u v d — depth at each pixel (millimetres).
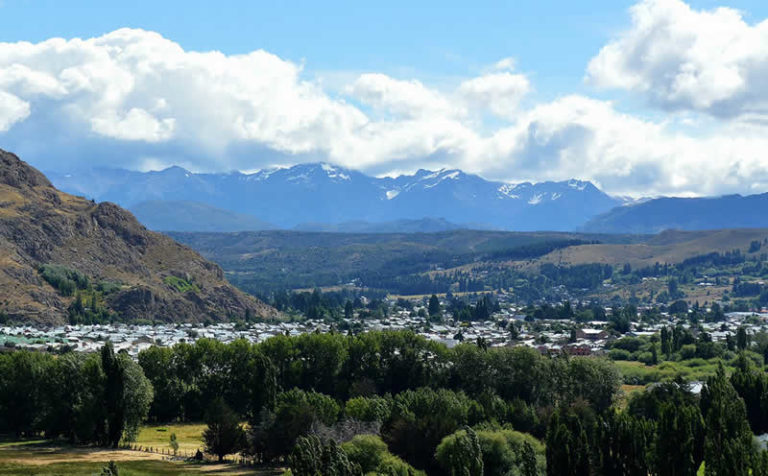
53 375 155625
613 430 116438
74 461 123812
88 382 149750
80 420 142125
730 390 142875
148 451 141875
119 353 148375
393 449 131125
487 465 122250
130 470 118000
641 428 113562
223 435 135500
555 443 110812
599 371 182375
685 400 153500
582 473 109562
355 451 116875
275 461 134500
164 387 185750
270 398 159125
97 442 145375
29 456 127938
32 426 159000
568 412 147625
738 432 112125
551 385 181125
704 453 114000
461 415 145250
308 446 92000
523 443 120000
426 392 161250
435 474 129125
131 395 147625
